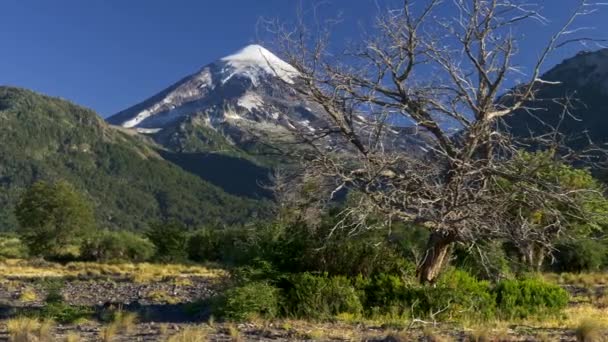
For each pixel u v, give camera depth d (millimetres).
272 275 13555
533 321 12914
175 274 31375
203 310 14164
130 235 46562
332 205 14047
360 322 12359
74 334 10461
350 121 13469
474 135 13219
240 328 11586
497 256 15047
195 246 45875
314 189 13703
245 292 12805
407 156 13320
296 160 13766
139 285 24062
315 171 13180
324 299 13141
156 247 45312
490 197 12789
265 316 12797
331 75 13500
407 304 13148
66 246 47531
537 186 13453
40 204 46688
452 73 13711
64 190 47844
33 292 20531
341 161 13461
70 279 27203
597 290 21828
